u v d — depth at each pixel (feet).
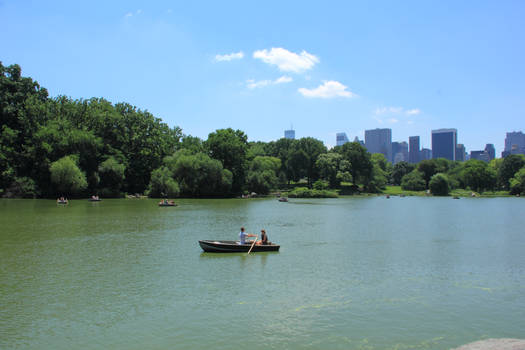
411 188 542.16
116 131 327.67
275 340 47.60
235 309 57.88
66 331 49.52
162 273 77.36
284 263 88.07
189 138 407.64
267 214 209.67
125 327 50.93
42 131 275.80
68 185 270.46
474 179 497.05
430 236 133.69
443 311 58.23
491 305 61.05
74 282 70.59
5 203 239.09
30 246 103.76
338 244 115.34
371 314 56.54
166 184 313.32
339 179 482.28
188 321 53.16
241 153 396.37
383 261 92.02
